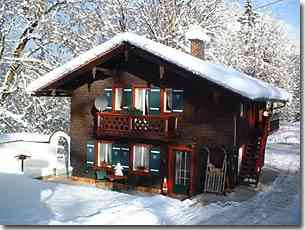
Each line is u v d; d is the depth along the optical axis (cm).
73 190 1491
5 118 2297
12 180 1491
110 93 1669
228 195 1434
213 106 1470
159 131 1502
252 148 1725
